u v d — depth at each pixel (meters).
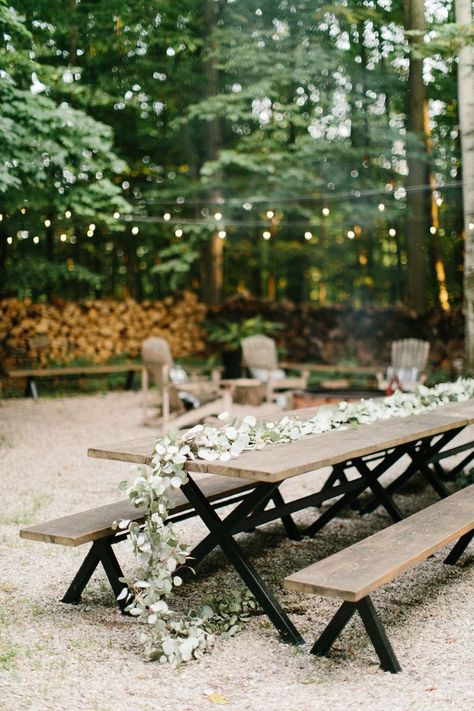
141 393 13.27
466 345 10.30
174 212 16.47
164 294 19.55
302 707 2.68
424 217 14.51
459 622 3.48
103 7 13.66
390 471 6.89
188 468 3.29
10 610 3.58
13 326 13.12
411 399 5.35
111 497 5.88
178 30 14.38
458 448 5.89
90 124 9.05
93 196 10.02
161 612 3.17
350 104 14.95
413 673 2.95
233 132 16.86
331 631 3.08
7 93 8.39
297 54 14.00
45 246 17.41
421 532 3.38
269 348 11.55
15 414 10.64
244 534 4.95
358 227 16.94
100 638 3.29
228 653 3.15
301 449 3.68
